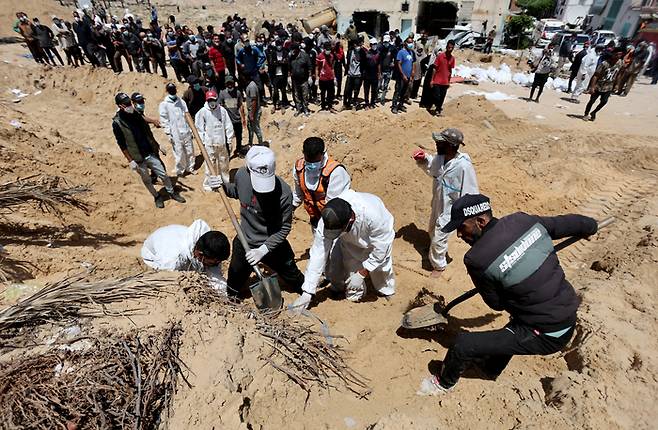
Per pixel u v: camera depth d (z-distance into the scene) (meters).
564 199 6.44
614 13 26.20
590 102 10.64
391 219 3.46
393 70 10.97
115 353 2.33
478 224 2.57
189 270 3.44
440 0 20.92
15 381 2.10
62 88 11.12
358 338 3.51
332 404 2.75
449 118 9.88
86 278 3.03
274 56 9.80
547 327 2.52
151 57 12.76
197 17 28.30
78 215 5.23
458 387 2.98
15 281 3.44
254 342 2.79
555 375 3.28
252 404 2.51
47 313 2.54
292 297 4.21
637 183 7.04
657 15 21.81
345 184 3.77
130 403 2.16
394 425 2.50
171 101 7.01
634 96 13.95
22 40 16.47
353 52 10.02
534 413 2.68
